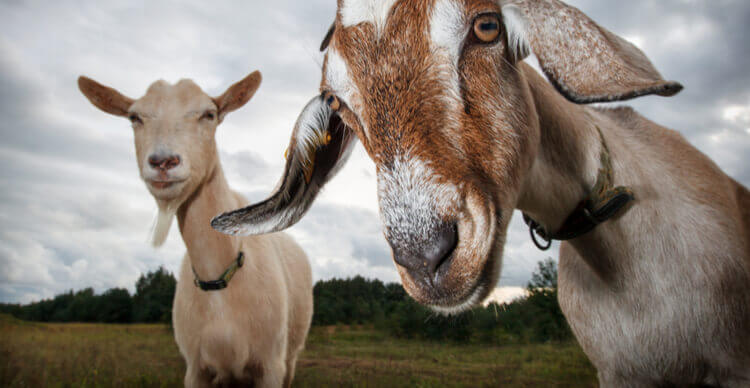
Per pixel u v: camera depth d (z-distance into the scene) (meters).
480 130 0.35
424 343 5.22
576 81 0.34
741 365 0.49
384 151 0.35
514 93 0.38
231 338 0.90
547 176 0.48
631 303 0.52
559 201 0.49
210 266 0.90
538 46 0.36
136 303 14.42
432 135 0.34
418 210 0.32
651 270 0.50
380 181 0.35
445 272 0.32
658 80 0.34
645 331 0.52
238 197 1.13
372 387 1.85
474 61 0.36
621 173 0.51
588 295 0.56
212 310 0.91
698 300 0.49
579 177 0.49
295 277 1.27
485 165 0.35
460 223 0.32
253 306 0.93
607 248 0.51
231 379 0.94
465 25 0.37
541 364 2.80
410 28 0.36
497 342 4.78
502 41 0.38
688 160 0.57
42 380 1.58
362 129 0.39
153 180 0.85
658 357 0.52
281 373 0.96
